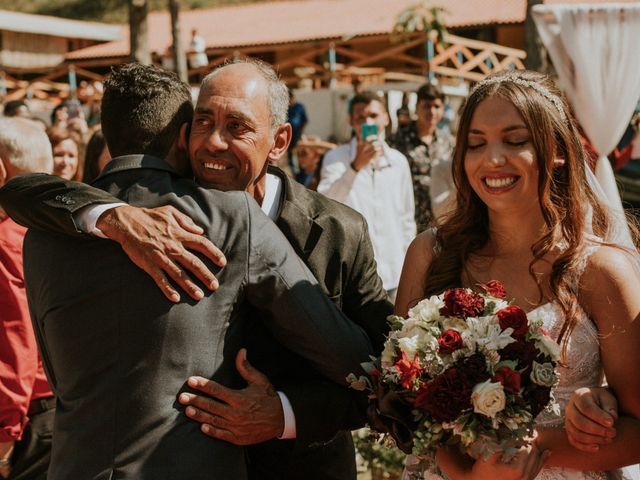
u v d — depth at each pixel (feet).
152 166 8.23
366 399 8.69
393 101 49.29
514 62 58.08
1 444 11.40
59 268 7.82
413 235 20.20
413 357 7.68
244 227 7.93
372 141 19.21
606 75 23.43
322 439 8.46
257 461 9.18
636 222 9.96
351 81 62.75
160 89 8.45
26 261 8.18
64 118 26.43
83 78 84.28
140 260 7.52
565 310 8.49
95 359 7.59
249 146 8.49
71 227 7.73
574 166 8.78
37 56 80.74
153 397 7.46
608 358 8.45
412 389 7.70
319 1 86.74
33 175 8.27
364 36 68.80
